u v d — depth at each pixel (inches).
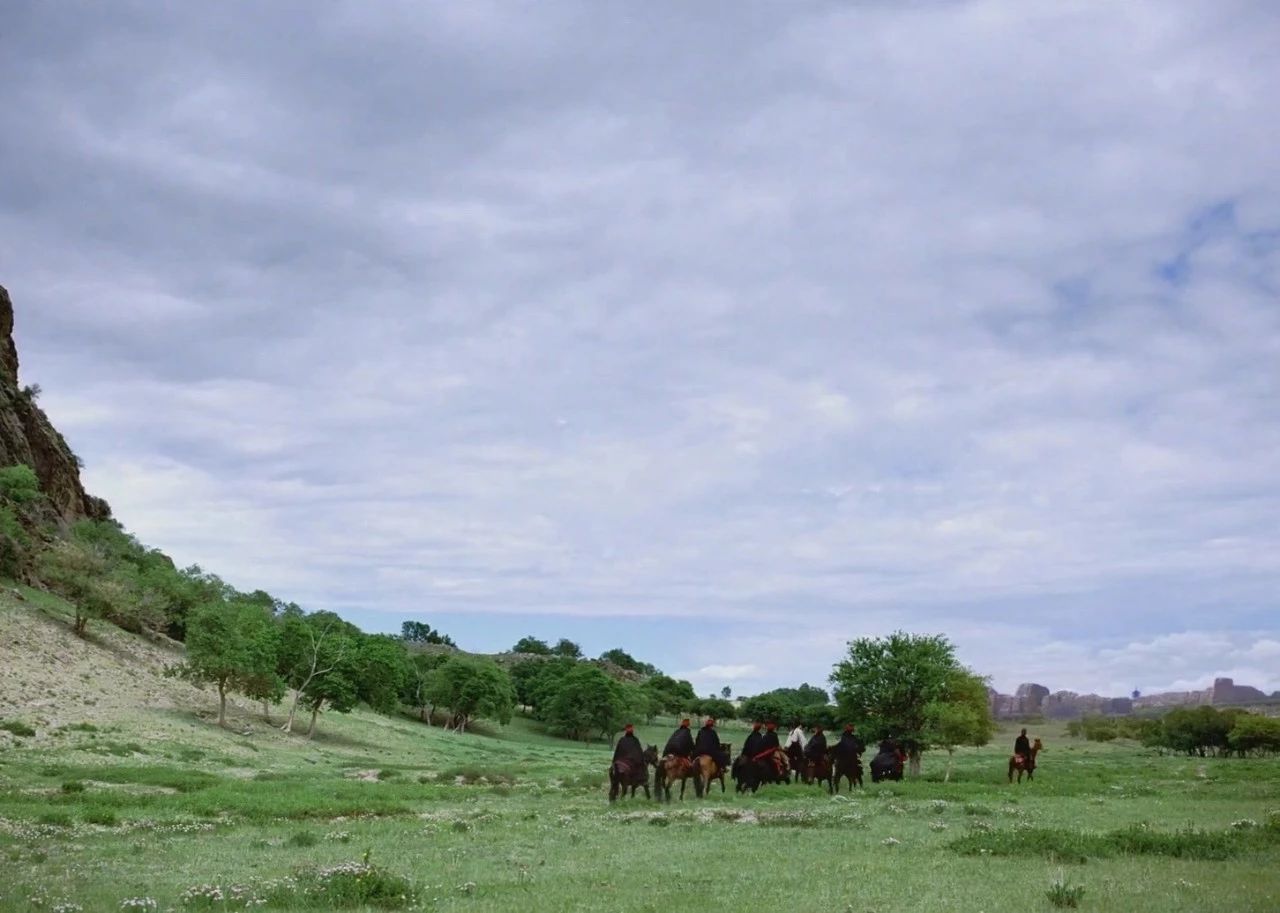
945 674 2385.6
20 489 4183.1
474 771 2034.9
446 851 834.8
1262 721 5196.9
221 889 604.7
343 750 3080.7
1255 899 550.9
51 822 1014.4
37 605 3570.4
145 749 2084.2
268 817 1145.4
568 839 930.1
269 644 3102.9
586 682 6072.8
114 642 3553.2
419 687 5812.0
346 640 3700.8
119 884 644.7
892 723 2359.7
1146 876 647.1
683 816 1158.3
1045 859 743.7
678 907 546.6
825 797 1507.1
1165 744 5841.5
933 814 1191.6
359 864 676.1
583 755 4347.9
